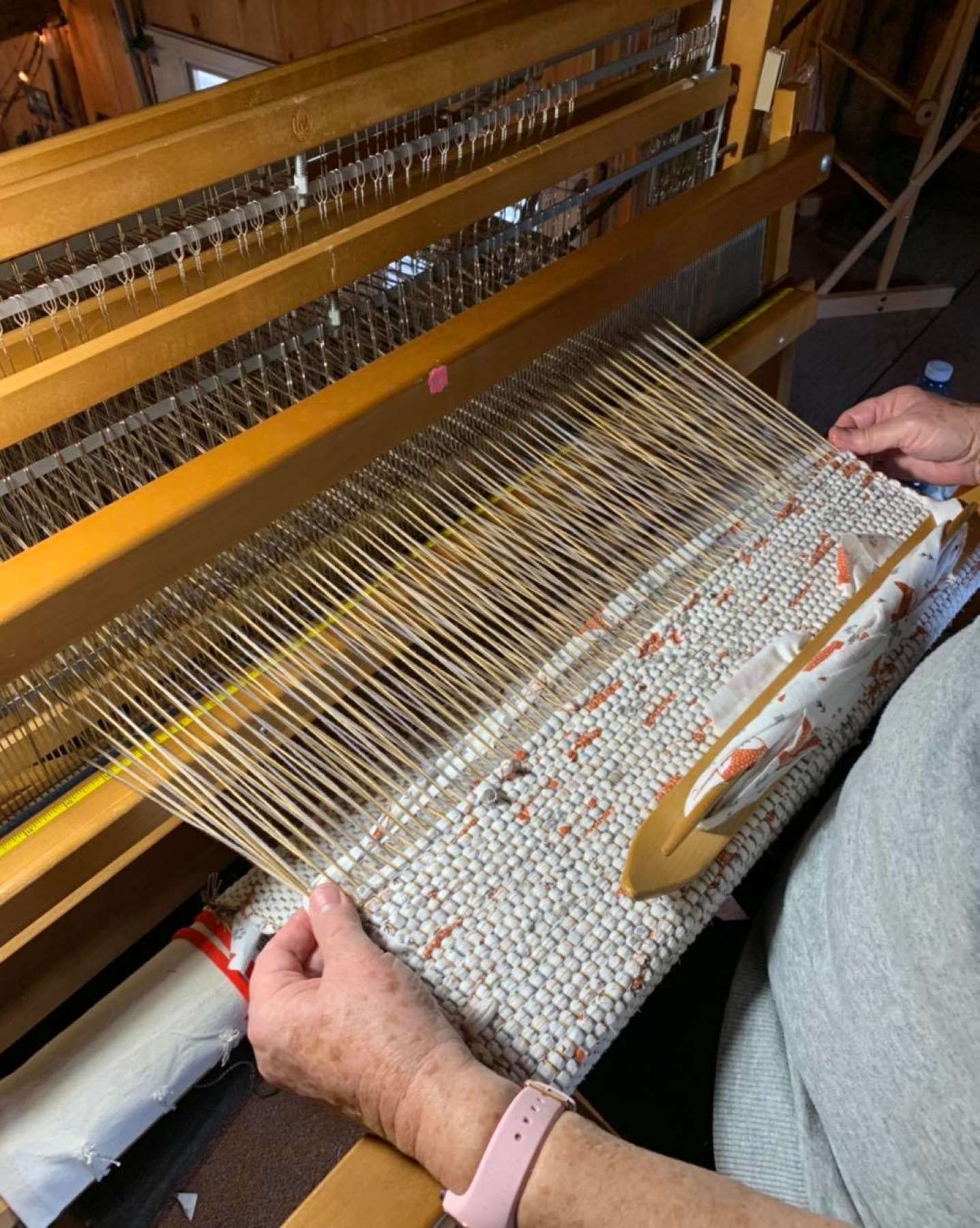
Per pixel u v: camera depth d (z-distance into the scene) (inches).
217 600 31.3
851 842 25.2
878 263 102.0
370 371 29.1
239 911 31.0
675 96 37.4
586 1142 20.4
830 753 30.8
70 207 23.5
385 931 25.2
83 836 26.7
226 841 26.9
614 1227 19.4
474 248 36.4
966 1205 21.9
